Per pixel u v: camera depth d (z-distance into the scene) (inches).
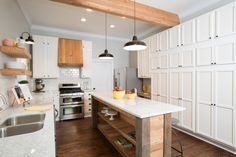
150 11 124.0
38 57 162.4
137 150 68.3
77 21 156.8
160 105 81.5
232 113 89.9
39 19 150.9
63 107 163.9
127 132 84.7
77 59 178.2
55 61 170.1
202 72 108.2
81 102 173.9
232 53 89.7
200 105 109.7
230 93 91.0
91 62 188.5
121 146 88.8
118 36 217.8
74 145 104.0
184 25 122.1
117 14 111.1
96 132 128.8
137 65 206.2
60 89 179.5
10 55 86.6
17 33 108.2
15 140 38.3
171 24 136.6
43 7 124.1
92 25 169.2
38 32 172.1
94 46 207.6
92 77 207.0
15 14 103.2
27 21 146.9
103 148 99.9
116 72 215.2
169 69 138.6
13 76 91.7
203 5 120.5
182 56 124.4
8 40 74.2
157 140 70.2
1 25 76.0
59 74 183.8
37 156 31.7
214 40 99.5
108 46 217.9
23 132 55.1
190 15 131.9
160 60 150.6
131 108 74.4
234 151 91.9
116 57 224.8
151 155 68.5
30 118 68.9
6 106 77.7
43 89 171.9
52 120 57.0
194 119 114.4
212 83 101.3
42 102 93.6
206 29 104.8
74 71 192.2
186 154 91.4
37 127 57.5
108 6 104.7
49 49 167.3
